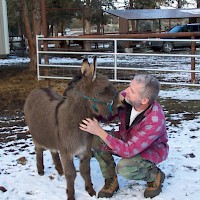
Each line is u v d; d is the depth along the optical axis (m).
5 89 9.23
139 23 33.81
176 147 4.73
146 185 3.69
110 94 3.04
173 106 7.12
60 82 9.96
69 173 3.28
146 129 3.11
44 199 3.47
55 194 3.56
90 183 3.50
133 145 3.11
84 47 19.97
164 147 3.39
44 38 9.90
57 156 3.93
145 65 13.97
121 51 21.91
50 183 3.80
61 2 25.80
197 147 4.73
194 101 7.52
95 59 3.01
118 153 3.14
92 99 3.06
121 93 3.32
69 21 30.22
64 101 3.35
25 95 8.46
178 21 43.84
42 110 3.53
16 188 3.70
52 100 3.55
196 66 13.20
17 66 14.74
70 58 17.84
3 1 10.85
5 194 3.58
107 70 12.30
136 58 17.36
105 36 9.24
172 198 3.41
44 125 3.46
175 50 21.61
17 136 5.44
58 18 26.84
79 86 3.12
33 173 4.05
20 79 10.70
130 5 30.59
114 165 3.48
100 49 21.08
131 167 3.26
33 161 4.38
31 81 10.23
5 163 4.34
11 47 23.44
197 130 5.50
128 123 3.25
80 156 3.40
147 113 3.15
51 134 3.39
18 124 6.16
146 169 3.33
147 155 3.27
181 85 9.01
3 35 11.07
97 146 3.36
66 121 3.17
